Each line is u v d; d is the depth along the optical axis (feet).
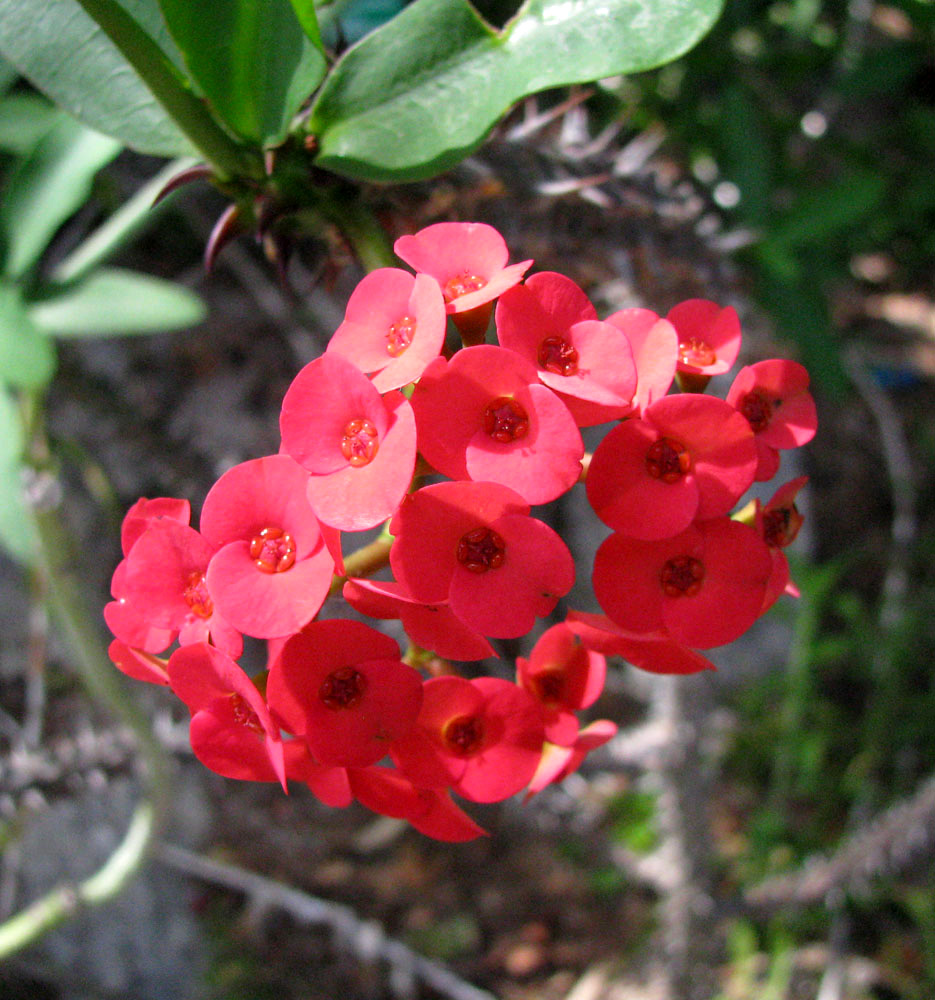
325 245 0.44
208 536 0.31
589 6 0.36
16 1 0.41
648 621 0.32
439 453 0.30
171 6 0.36
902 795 1.21
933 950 1.09
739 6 1.15
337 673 0.31
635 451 0.30
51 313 0.72
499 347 0.29
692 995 1.04
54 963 1.14
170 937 1.16
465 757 0.34
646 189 0.64
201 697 0.32
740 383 0.35
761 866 1.10
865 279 1.77
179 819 1.20
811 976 1.13
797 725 1.11
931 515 1.47
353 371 0.29
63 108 0.41
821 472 1.49
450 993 1.12
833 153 1.41
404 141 0.38
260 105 0.39
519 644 1.15
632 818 1.19
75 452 0.86
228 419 1.18
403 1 0.74
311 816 1.28
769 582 0.36
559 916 1.22
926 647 1.29
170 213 1.18
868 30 1.47
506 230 0.53
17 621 1.13
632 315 0.34
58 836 1.11
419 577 0.30
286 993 1.15
